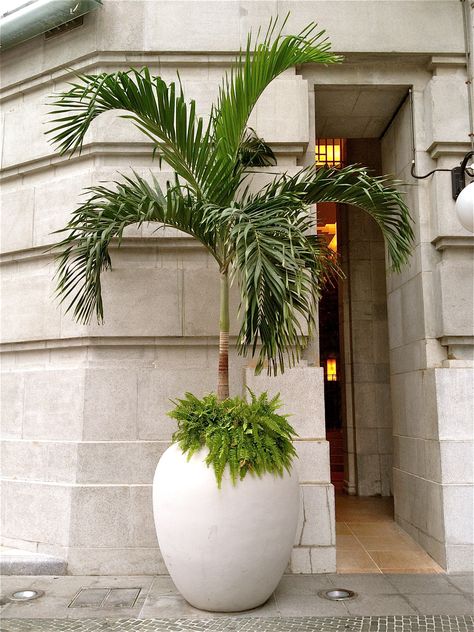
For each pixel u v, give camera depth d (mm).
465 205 5848
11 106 7770
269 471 4723
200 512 4566
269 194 5332
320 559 5941
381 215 5715
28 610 4930
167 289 6676
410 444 7258
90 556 6051
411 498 7195
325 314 18250
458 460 6152
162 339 6648
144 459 6289
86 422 6398
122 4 7090
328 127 8414
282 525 4734
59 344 6887
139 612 4852
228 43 6988
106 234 5059
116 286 6676
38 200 7266
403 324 7586
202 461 4703
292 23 7043
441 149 6855
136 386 6473
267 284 4438
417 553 6590
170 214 5152
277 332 4680
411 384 7219
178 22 7035
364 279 10617
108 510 6137
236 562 4578
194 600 4812
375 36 7023
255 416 4863
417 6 7117
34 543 6398
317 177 5324
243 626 4496
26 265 7371
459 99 6906
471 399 6281
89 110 4996
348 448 10391
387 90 7387
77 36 7184
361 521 8109
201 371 6523
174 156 5449
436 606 4949
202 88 6992
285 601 5074
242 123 5402
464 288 6566
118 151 6891
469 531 6023
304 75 7211
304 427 6195
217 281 6723
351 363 10469
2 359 7398
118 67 7098
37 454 6648
